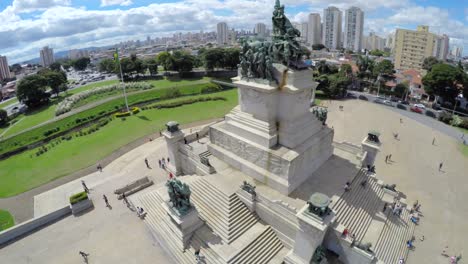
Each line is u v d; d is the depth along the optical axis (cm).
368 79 10606
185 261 2641
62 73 12662
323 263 2444
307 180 3278
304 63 3250
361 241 2691
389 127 6431
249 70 3297
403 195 3797
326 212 2267
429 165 4662
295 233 2597
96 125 6775
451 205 3606
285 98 3130
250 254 2545
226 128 3722
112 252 2884
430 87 8006
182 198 2714
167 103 7931
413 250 2886
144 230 3183
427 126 6581
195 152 3950
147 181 4084
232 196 2962
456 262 2720
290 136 3159
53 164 5022
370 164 3812
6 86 15138
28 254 2919
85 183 4272
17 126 8038
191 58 11850
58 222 3375
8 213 3728
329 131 3666
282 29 3167
